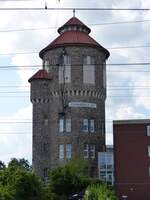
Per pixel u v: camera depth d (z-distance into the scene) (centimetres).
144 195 8906
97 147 9531
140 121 9156
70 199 7719
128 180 8994
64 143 9425
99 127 9638
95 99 9656
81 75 9569
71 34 9756
